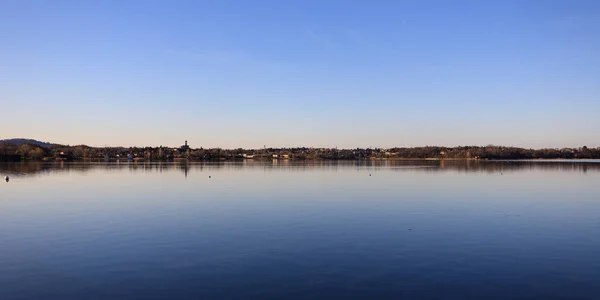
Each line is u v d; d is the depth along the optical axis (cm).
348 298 1878
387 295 1914
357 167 17275
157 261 2441
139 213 4222
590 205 4834
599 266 2339
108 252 2648
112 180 9112
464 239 2984
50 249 2736
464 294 1931
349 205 4794
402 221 3719
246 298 1881
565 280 2114
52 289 2012
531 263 2395
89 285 2058
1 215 4131
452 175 10819
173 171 13562
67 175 11000
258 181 8738
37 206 4781
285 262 2405
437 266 2333
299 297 1892
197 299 1875
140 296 1914
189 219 3847
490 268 2300
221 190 6719
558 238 3022
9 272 2264
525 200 5291
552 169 14388
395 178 9656
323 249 2697
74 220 3822
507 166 17838
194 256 2541
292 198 5519
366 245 2802
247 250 2678
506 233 3197
